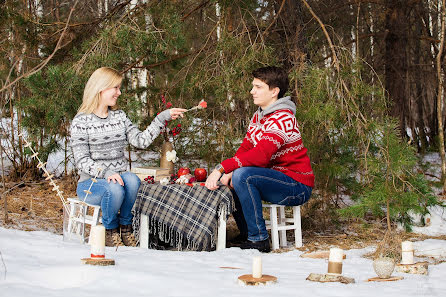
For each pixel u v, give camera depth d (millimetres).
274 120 4223
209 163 6156
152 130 4406
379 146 4914
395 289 2559
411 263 3117
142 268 2984
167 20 5641
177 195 4207
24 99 5848
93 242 2996
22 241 3674
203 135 6066
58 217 5332
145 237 4219
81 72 5629
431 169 7543
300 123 5176
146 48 5676
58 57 6262
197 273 2926
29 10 6363
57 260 3172
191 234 4148
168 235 4391
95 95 4211
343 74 5145
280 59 5867
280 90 4359
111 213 4086
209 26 6855
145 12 5770
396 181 4934
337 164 5137
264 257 3836
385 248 3818
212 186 4125
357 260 3678
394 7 7949
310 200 5297
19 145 7094
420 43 9680
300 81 5305
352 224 5434
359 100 5273
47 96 5641
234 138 5859
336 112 5098
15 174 7082
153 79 7082
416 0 8023
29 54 5988
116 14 6441
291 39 5758
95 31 6387
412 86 9812
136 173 4469
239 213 4520
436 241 4551
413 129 9172
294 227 4504
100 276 2695
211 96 6074
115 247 3938
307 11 6523
